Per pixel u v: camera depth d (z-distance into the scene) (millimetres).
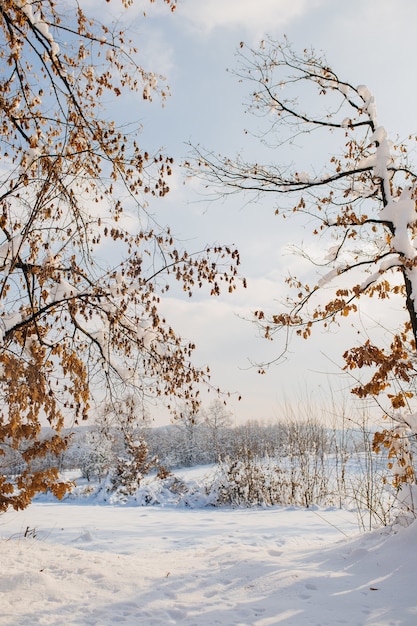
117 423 7406
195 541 8445
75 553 5906
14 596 4254
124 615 3971
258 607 4121
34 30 6160
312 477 14039
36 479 5047
